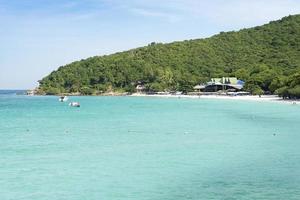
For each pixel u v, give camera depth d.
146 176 29.22
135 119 79.69
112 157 36.59
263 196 23.89
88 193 25.23
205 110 105.88
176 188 26.06
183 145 43.75
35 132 57.22
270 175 28.91
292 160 34.28
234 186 26.16
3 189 26.00
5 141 47.56
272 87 173.25
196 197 24.08
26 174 29.91
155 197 24.31
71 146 43.41
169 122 72.31
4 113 100.19
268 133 54.06
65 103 160.62
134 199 24.00
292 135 51.62
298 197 23.66
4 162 34.31
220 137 50.44
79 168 31.91
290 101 138.62
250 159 35.00
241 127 62.25
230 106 122.88
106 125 67.31
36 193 25.20
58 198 24.28
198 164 33.09
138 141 47.25
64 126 65.81
